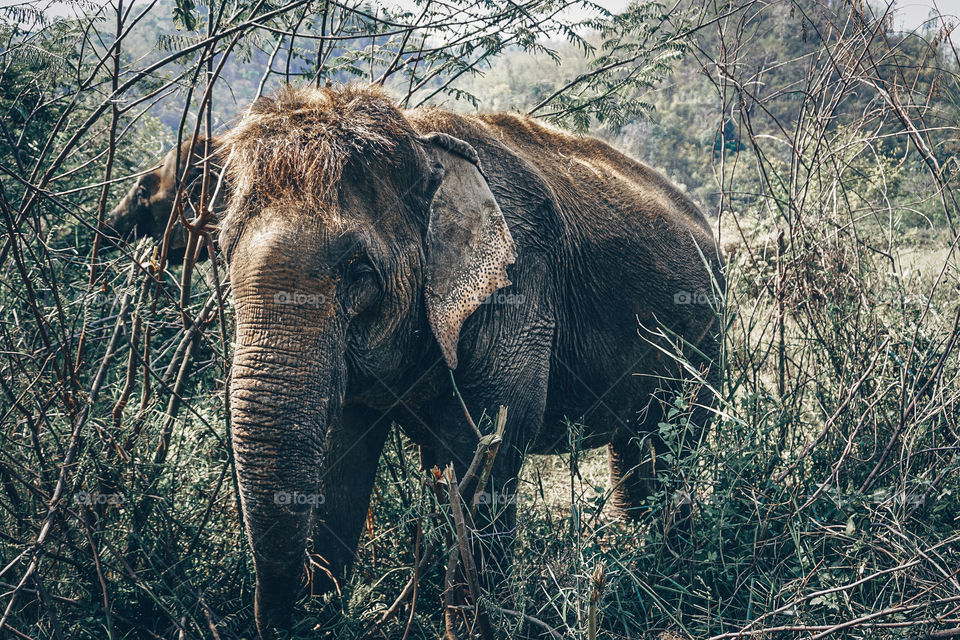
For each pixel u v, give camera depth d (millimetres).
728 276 4250
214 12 4270
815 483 4184
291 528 2820
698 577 3752
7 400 3943
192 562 3668
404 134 3277
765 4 4945
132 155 7082
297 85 3459
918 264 5598
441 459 3887
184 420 4180
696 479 3986
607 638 3621
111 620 3287
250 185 2979
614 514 5285
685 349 5035
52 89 5473
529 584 3703
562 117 5605
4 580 3461
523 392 3945
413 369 3664
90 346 4723
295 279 2867
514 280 3963
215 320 4379
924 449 3885
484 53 4898
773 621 3393
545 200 4199
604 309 4578
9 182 5477
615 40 5477
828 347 4590
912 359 4285
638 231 4773
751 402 3941
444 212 3451
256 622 3051
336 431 3863
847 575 3604
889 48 4215
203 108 3541
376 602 3877
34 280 4273
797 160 4785
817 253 4871
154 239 6477
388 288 3225
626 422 4953
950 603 3213
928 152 4133
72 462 3490
